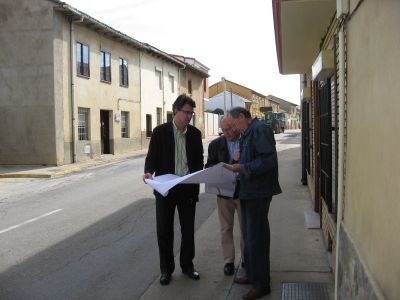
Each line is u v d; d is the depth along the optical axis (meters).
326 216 6.31
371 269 2.84
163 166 5.25
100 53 23.53
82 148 21.58
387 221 2.46
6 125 19.89
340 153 4.18
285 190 11.55
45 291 5.22
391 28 2.43
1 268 6.06
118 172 17.16
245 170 4.45
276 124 60.44
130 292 5.12
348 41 3.94
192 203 5.34
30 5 19.42
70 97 20.58
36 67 19.52
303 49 9.52
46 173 16.84
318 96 7.82
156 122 31.73
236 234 7.27
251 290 4.70
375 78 2.83
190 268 5.46
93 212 9.62
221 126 5.22
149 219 8.80
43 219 9.09
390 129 2.44
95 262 6.22
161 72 32.34
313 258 5.95
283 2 5.61
